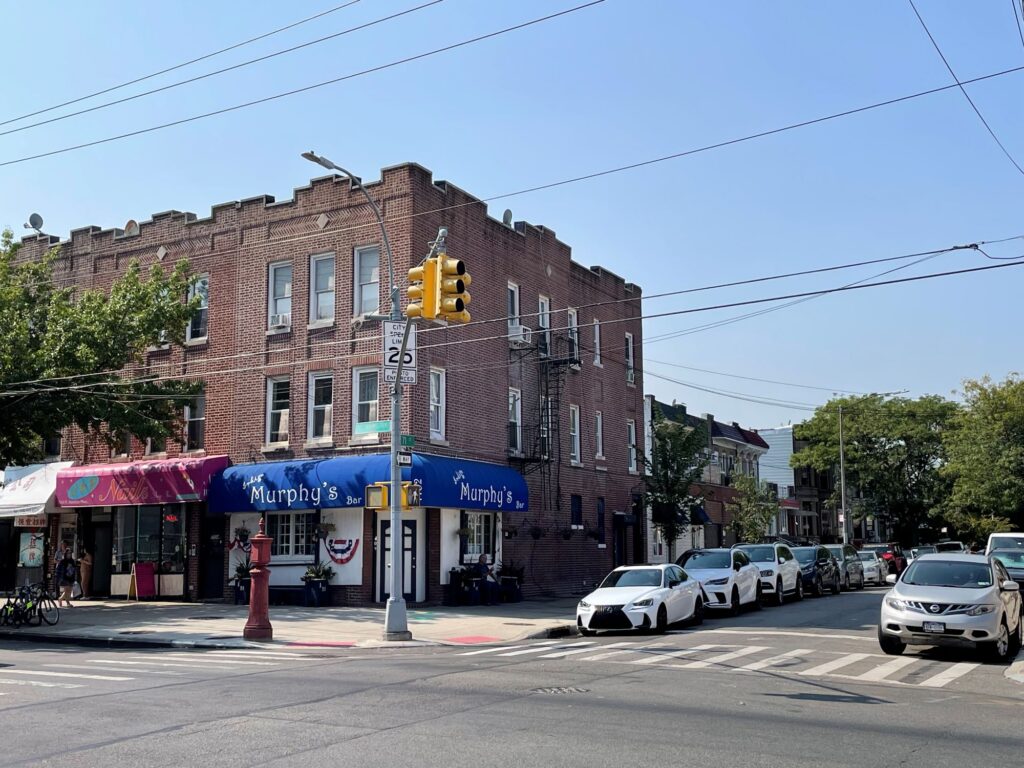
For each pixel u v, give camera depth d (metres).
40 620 21.84
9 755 7.89
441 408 27.48
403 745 8.28
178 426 28.84
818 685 12.48
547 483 32.28
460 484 26.06
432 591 26.53
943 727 9.66
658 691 11.67
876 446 60.00
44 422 25.78
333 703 10.49
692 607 21.58
